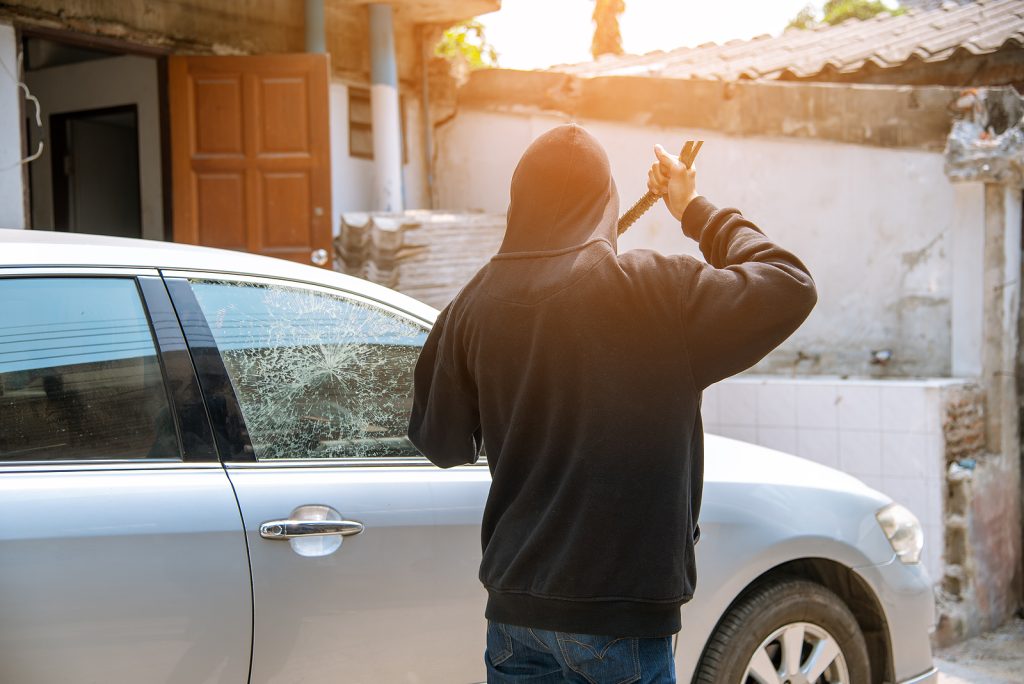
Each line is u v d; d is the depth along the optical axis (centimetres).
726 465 314
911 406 561
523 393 180
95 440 224
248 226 720
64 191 925
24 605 205
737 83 657
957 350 611
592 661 171
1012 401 623
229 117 718
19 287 224
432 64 873
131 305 236
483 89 823
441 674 254
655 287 176
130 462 226
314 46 780
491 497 187
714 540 294
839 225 639
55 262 230
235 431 240
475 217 745
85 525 213
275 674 233
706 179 673
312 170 720
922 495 560
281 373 252
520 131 798
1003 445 614
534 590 172
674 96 681
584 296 176
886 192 625
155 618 217
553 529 173
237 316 251
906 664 335
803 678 309
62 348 225
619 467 171
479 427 210
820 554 314
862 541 325
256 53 773
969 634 572
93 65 869
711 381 177
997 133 593
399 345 275
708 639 294
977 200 597
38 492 212
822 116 637
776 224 656
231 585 227
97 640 212
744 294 172
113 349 230
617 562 169
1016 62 712
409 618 250
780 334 175
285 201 720
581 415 174
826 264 645
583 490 172
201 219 720
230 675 227
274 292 259
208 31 743
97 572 212
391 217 735
